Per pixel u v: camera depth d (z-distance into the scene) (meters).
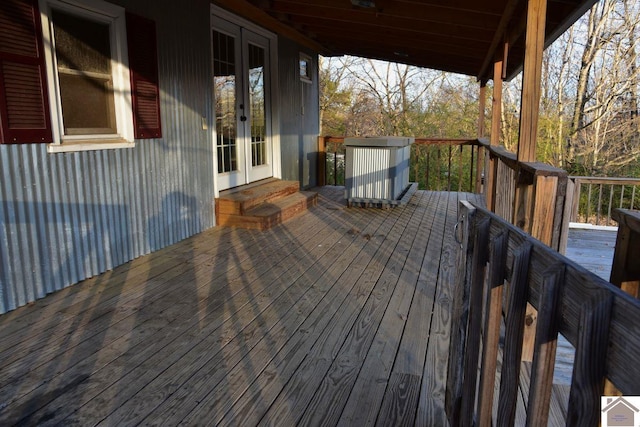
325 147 9.43
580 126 14.01
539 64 2.70
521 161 2.76
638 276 1.32
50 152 3.17
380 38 6.82
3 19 2.79
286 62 7.44
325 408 1.99
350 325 2.81
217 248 4.45
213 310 3.00
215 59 5.45
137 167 4.04
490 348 1.46
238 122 6.04
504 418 1.28
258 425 1.88
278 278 3.63
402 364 2.36
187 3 4.62
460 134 16.70
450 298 3.27
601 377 0.86
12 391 2.08
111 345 2.52
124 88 3.81
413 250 4.51
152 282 3.51
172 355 2.42
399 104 17.19
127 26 3.78
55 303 3.08
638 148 12.95
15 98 2.90
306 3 5.05
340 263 4.05
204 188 5.11
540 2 2.67
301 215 6.11
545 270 1.06
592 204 11.05
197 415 1.93
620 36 13.16
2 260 2.89
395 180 6.55
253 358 2.40
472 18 4.63
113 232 3.81
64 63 3.32
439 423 1.90
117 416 1.92
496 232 1.50
